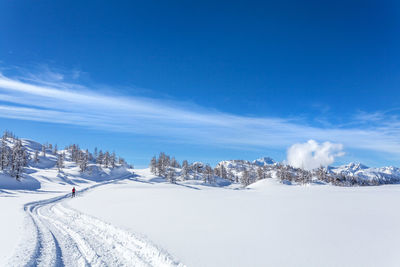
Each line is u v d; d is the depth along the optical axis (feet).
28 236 40.81
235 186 517.55
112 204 83.71
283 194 100.94
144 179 419.74
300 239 29.58
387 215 40.93
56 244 37.68
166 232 38.37
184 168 495.41
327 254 24.06
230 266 23.04
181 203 73.05
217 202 72.43
